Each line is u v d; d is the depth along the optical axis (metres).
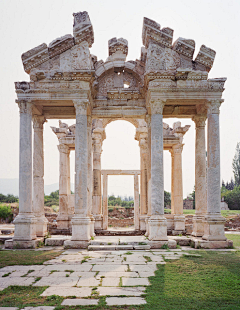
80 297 7.98
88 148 19.25
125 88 19.56
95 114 19.59
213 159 16.98
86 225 16.44
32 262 12.10
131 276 9.96
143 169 25.98
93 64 19.31
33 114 19.78
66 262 12.17
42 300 7.77
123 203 80.38
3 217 39.19
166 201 65.31
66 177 27.69
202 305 7.44
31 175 17.02
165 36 17.55
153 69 17.48
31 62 17.41
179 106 20.48
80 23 17.31
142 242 16.05
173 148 26.75
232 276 9.96
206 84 17.31
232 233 27.02
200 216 19.19
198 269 10.88
